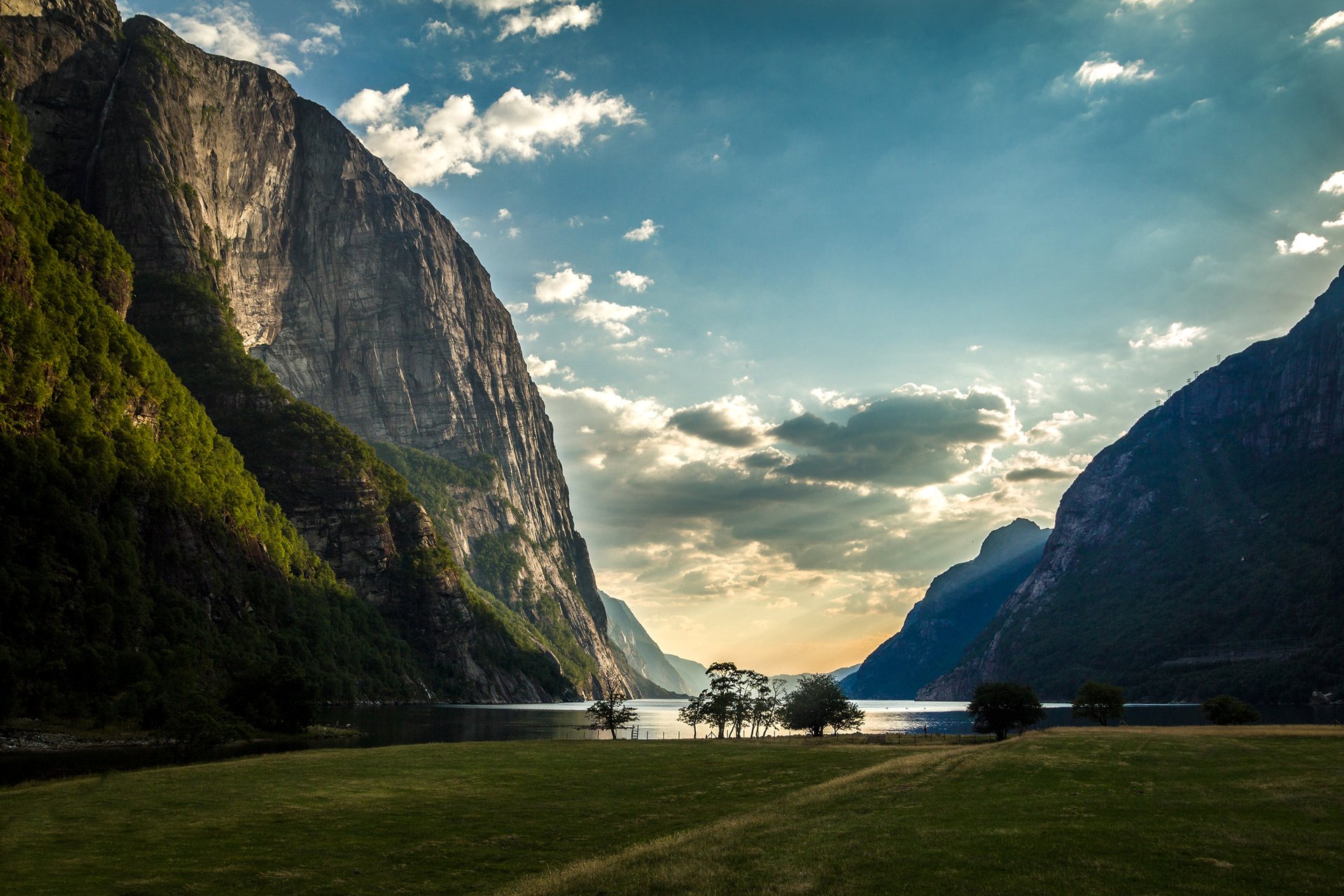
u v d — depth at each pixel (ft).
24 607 387.55
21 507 419.74
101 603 429.38
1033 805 124.88
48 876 114.32
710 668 492.95
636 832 143.23
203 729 313.53
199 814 156.56
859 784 158.71
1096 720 453.99
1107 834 102.27
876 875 90.48
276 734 381.81
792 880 91.15
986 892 82.53
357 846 132.77
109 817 153.99
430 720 547.08
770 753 265.95
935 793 142.31
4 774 230.27
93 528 445.78
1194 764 164.04
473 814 158.40
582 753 264.11
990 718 385.29
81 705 365.40
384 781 197.06
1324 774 143.33
